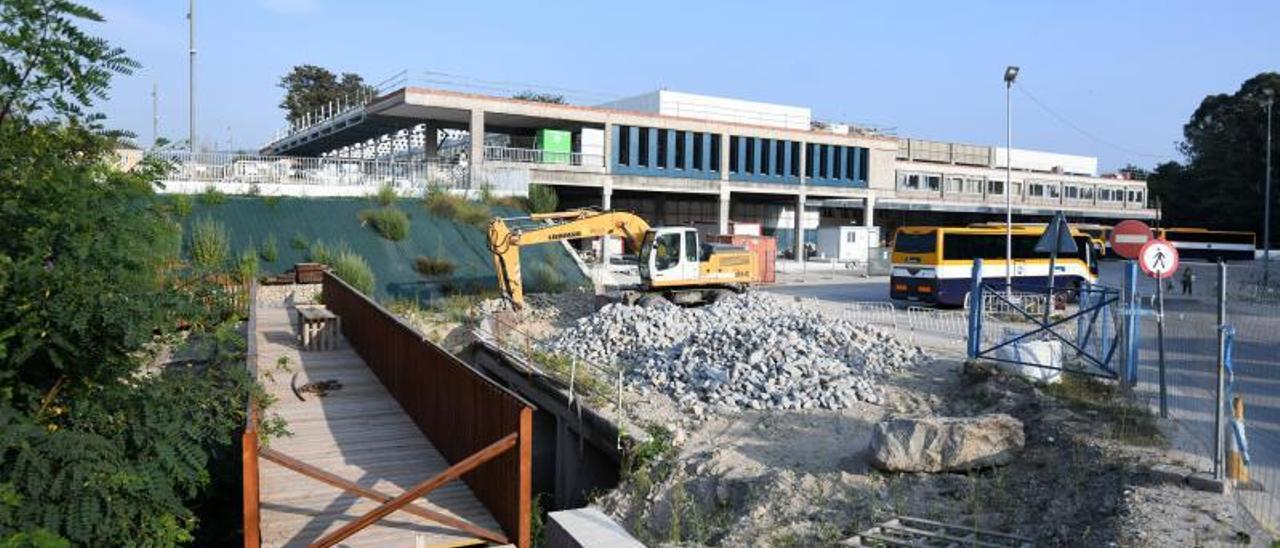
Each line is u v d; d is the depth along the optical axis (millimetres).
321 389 14820
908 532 9078
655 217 56500
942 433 11094
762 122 57156
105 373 7867
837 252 56969
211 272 10055
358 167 36188
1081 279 32688
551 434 17875
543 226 25516
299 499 10008
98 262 7441
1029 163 80375
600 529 7289
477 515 9703
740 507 11445
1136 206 80688
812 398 15344
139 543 7676
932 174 68312
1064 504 9594
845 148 58469
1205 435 11367
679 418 15000
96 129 7926
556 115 46469
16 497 6512
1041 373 15055
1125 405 12727
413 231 32469
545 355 19891
